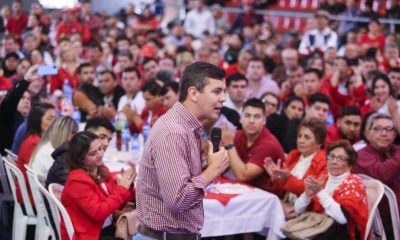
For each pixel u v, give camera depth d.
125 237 4.88
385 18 15.34
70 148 4.93
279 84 10.34
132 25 19.22
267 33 15.73
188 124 3.34
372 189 5.16
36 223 5.77
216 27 18.55
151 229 3.42
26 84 7.29
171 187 3.21
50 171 5.45
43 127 6.25
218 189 5.62
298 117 7.30
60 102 9.12
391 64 11.62
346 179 5.10
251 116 5.93
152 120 7.39
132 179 5.07
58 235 5.09
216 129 3.62
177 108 3.37
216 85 3.31
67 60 10.52
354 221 5.04
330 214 5.00
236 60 12.08
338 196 5.05
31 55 10.69
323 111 7.20
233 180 6.09
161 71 9.30
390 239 5.42
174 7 20.36
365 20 15.40
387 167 5.51
